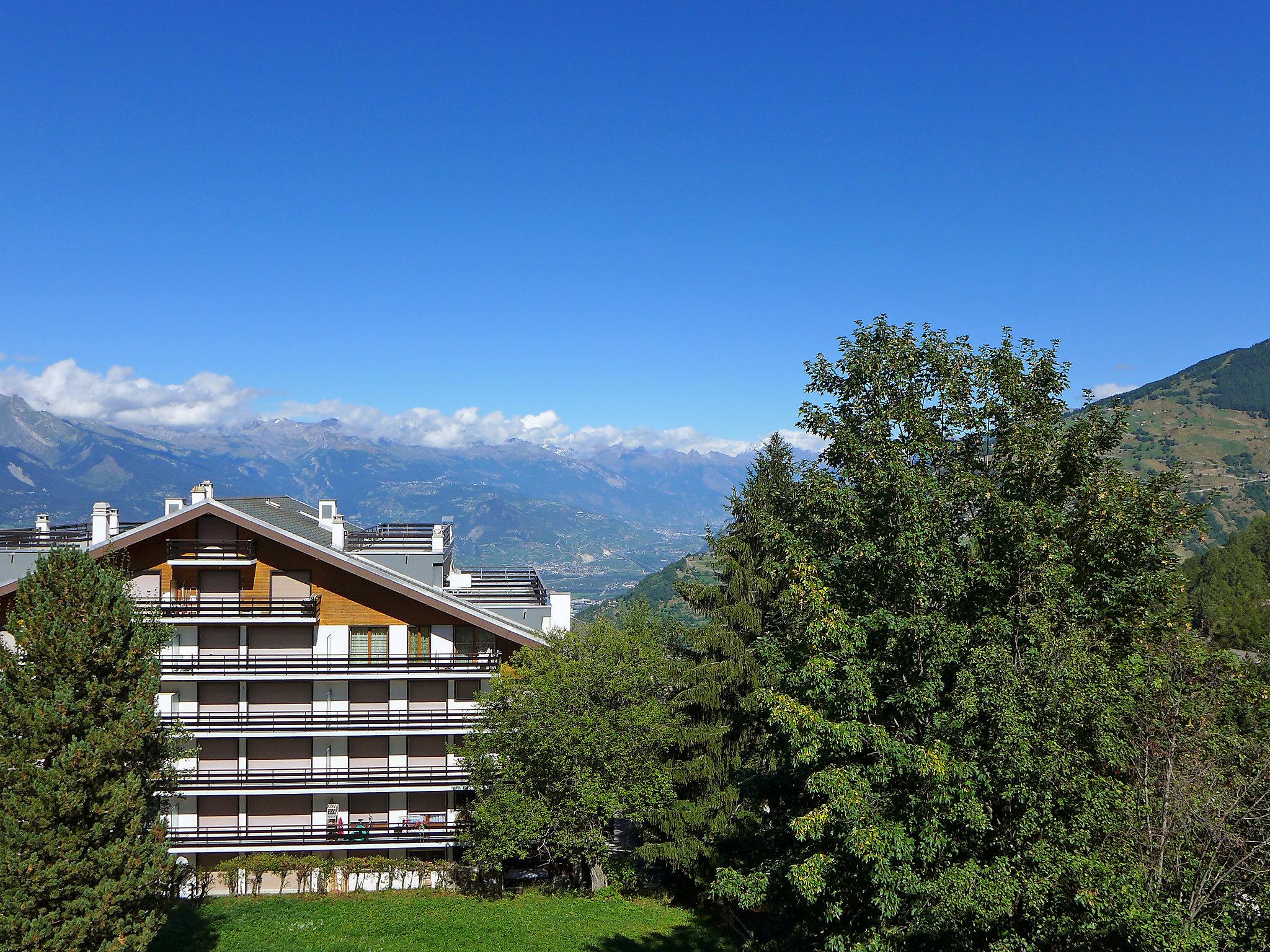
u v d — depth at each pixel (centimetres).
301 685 4191
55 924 2277
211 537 4106
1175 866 1639
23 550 4272
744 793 3181
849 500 2097
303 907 3791
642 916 3712
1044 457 2069
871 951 1798
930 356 2266
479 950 3250
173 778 2880
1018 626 1867
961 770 1675
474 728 3925
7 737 2398
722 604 3759
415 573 4903
